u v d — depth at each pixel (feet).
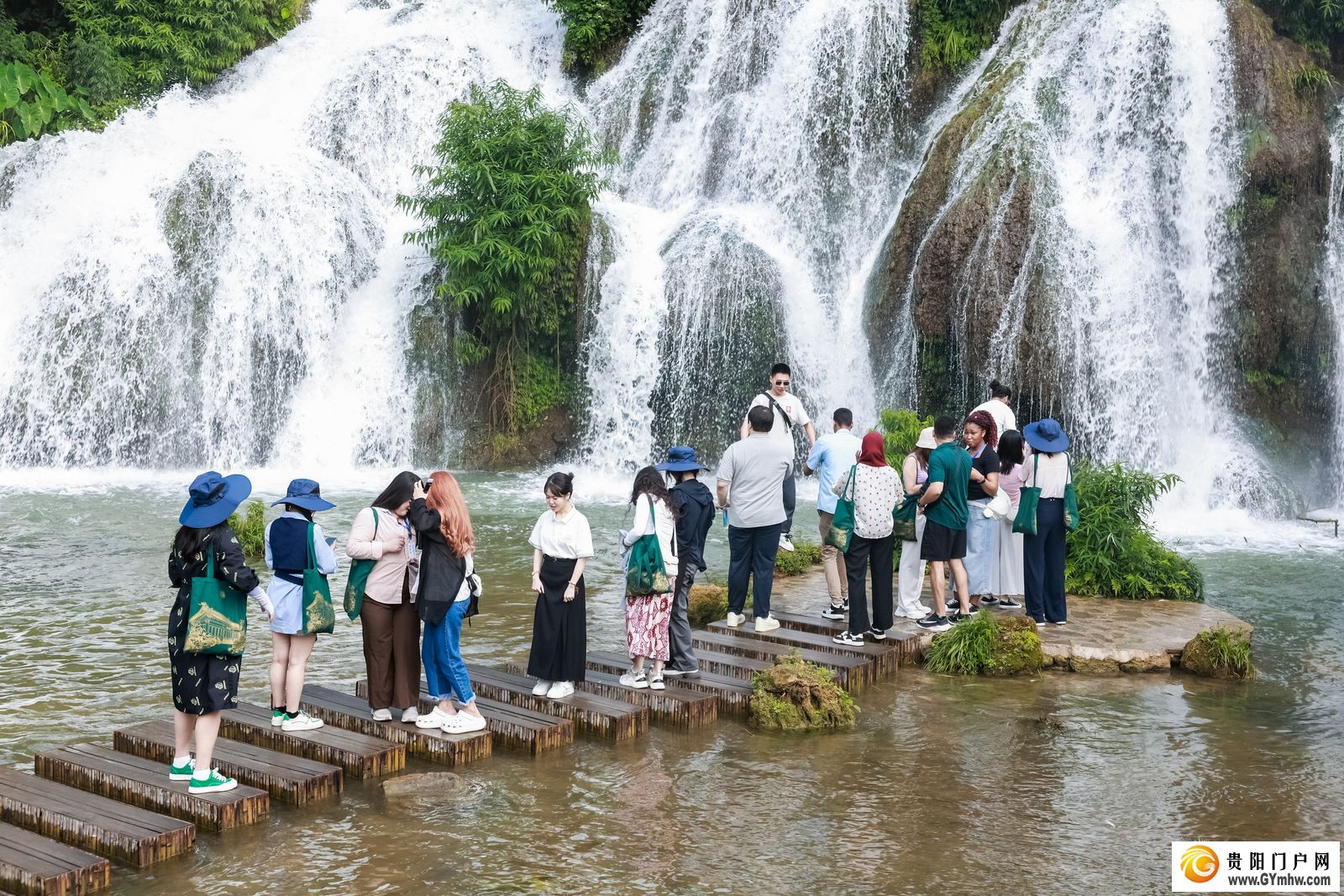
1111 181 73.77
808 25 91.35
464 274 80.23
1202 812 23.71
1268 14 76.95
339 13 121.80
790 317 80.89
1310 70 72.49
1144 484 44.19
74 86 102.27
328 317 83.71
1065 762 26.61
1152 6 76.23
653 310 80.69
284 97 104.58
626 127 99.35
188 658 22.48
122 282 78.79
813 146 88.94
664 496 30.14
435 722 26.94
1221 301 70.54
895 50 88.33
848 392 79.92
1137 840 22.34
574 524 28.99
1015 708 30.71
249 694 30.78
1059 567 37.04
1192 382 70.79
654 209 94.63
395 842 21.72
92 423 77.15
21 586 43.47
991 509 37.32
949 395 73.31
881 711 30.42
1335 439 70.64
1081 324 68.33
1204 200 71.26
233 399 80.02
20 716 28.86
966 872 20.81
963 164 75.31
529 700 29.27
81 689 31.27
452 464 81.92
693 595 39.09
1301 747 27.78
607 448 81.20
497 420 82.23
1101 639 35.27
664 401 80.69
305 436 81.00
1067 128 76.18
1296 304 69.92
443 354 82.53
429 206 80.64
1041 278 68.59
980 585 38.65
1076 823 23.12
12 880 19.48
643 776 25.49
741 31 95.09
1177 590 41.60
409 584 27.09
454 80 104.42
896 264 77.20
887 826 22.85
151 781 23.15
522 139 80.02
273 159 86.89
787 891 19.99
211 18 107.45
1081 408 68.28
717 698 30.22
